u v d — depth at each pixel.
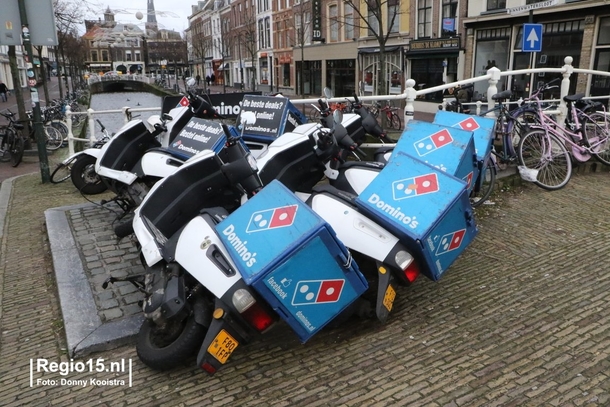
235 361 3.26
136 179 5.84
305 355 3.29
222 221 3.08
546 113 7.30
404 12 20.45
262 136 5.82
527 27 9.29
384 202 3.41
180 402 2.89
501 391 2.79
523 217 5.70
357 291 3.05
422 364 3.10
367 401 2.79
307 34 32.47
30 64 8.53
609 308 3.62
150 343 3.24
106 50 88.31
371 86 26.16
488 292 3.99
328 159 4.30
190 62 67.44
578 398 2.69
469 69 19.28
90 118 9.77
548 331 3.37
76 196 7.83
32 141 13.37
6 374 3.27
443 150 4.29
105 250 5.21
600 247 4.74
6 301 4.32
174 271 3.21
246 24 41.09
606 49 14.52
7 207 7.39
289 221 2.87
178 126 6.42
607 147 7.38
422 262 3.37
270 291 2.77
